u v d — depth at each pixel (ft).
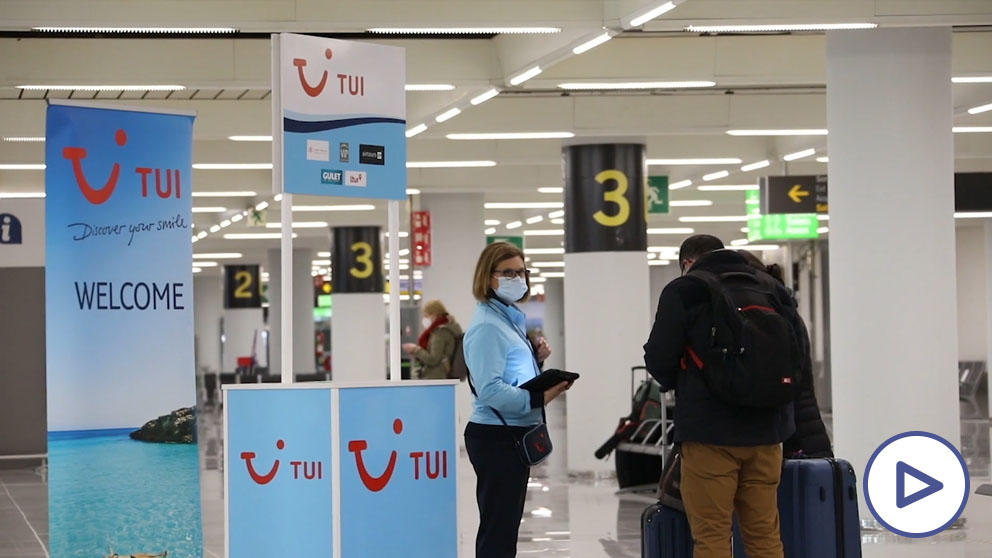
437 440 19.27
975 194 61.31
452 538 19.36
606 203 50.57
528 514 39.14
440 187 69.51
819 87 50.55
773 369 18.20
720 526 18.71
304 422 18.78
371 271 90.94
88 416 24.06
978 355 106.63
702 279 18.90
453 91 44.68
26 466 60.75
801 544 21.85
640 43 41.57
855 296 34.19
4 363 59.77
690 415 18.70
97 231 24.06
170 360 24.63
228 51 40.65
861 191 34.14
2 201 58.95
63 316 23.82
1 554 33.47
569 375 18.86
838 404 34.71
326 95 20.18
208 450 67.21
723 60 41.60
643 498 43.11
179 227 24.73
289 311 19.77
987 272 89.61
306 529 18.76
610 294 50.31
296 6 32.83
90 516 24.12
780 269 23.48
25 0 31.91
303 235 99.91
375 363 91.09
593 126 50.19
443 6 33.17
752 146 59.41
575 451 50.67
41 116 49.49
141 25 32.30
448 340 45.52
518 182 69.97
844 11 32.22
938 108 34.12
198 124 50.29
